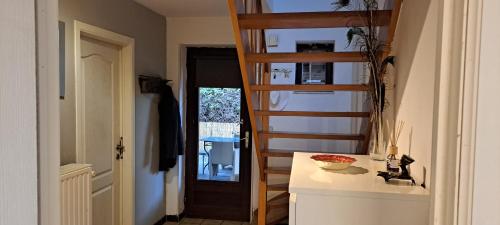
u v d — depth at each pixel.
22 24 0.63
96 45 2.83
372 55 2.06
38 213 0.68
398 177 1.54
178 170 4.06
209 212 4.24
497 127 0.71
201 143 4.21
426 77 1.49
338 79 4.05
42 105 0.68
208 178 4.23
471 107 0.72
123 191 3.25
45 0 0.68
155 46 3.68
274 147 4.18
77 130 2.52
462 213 0.74
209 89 4.17
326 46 4.09
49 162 0.71
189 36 3.91
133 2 3.20
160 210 3.96
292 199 1.47
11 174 0.62
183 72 4.08
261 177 3.50
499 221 0.72
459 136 0.75
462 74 0.74
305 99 4.09
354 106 3.85
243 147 4.14
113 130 3.12
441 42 0.80
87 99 2.71
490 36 0.71
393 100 2.09
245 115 4.11
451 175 0.77
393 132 2.08
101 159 2.93
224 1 3.20
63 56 2.34
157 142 3.83
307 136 2.97
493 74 0.71
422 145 1.53
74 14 2.43
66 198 2.17
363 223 1.43
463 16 0.74
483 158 0.72
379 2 2.79
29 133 0.65
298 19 2.08
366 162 1.99
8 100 0.61
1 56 0.59
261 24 2.16
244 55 2.29
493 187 0.72
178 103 3.94
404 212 1.40
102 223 2.97
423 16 1.54
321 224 1.46
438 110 0.82
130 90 3.20
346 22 2.12
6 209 0.61
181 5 3.36
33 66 0.65
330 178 1.62
